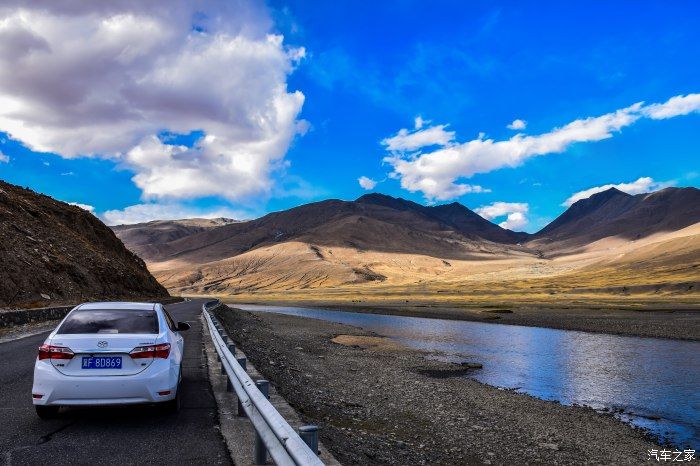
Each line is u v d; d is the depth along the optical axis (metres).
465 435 13.86
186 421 7.98
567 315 76.50
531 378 25.55
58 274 38.91
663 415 18.19
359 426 12.71
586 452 13.55
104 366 7.23
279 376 17.03
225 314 48.91
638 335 49.44
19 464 5.90
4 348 16.94
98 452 6.38
